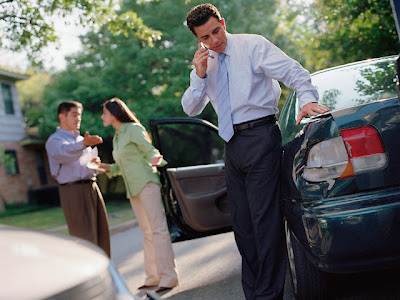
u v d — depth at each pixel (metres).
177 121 5.00
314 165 3.00
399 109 2.95
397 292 3.45
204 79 3.65
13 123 24.73
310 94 3.21
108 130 19.95
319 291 3.38
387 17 12.99
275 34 18.02
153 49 18.94
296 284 3.51
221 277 4.89
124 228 11.01
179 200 4.98
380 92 3.48
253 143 3.43
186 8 18.70
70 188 4.56
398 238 2.80
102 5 9.67
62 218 16.62
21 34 9.49
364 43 13.60
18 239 1.81
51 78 23.83
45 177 25.84
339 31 14.11
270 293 3.38
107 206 18.83
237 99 3.44
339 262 2.86
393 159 2.89
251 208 3.46
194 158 17.69
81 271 1.66
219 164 5.16
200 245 6.90
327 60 15.56
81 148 4.42
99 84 20.06
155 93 20.94
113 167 5.13
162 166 4.98
